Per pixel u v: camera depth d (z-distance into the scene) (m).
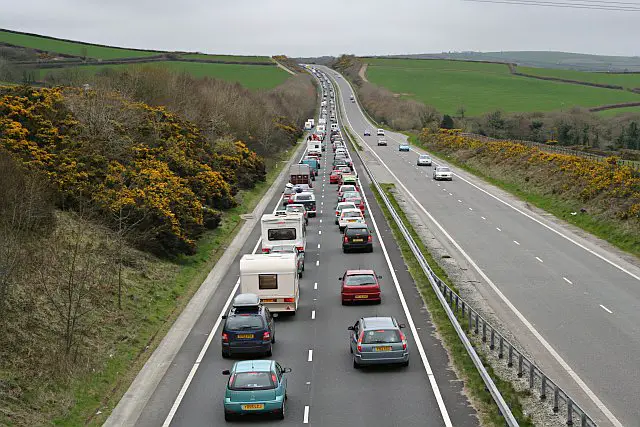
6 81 108.25
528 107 196.38
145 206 46.75
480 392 24.42
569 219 61.16
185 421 23.19
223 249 52.66
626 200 57.53
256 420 22.95
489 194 77.38
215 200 65.19
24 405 23.28
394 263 47.22
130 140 57.97
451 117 181.88
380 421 22.47
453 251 50.47
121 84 87.50
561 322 33.88
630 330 32.44
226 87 127.94
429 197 76.25
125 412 24.25
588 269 44.59
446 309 33.84
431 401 24.08
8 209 35.94
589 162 71.75
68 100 59.81
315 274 45.12
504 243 52.81
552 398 23.66
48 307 31.39
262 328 29.23
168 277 42.66
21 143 47.84
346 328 33.50
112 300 35.44
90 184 47.91
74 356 27.50
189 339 32.62
